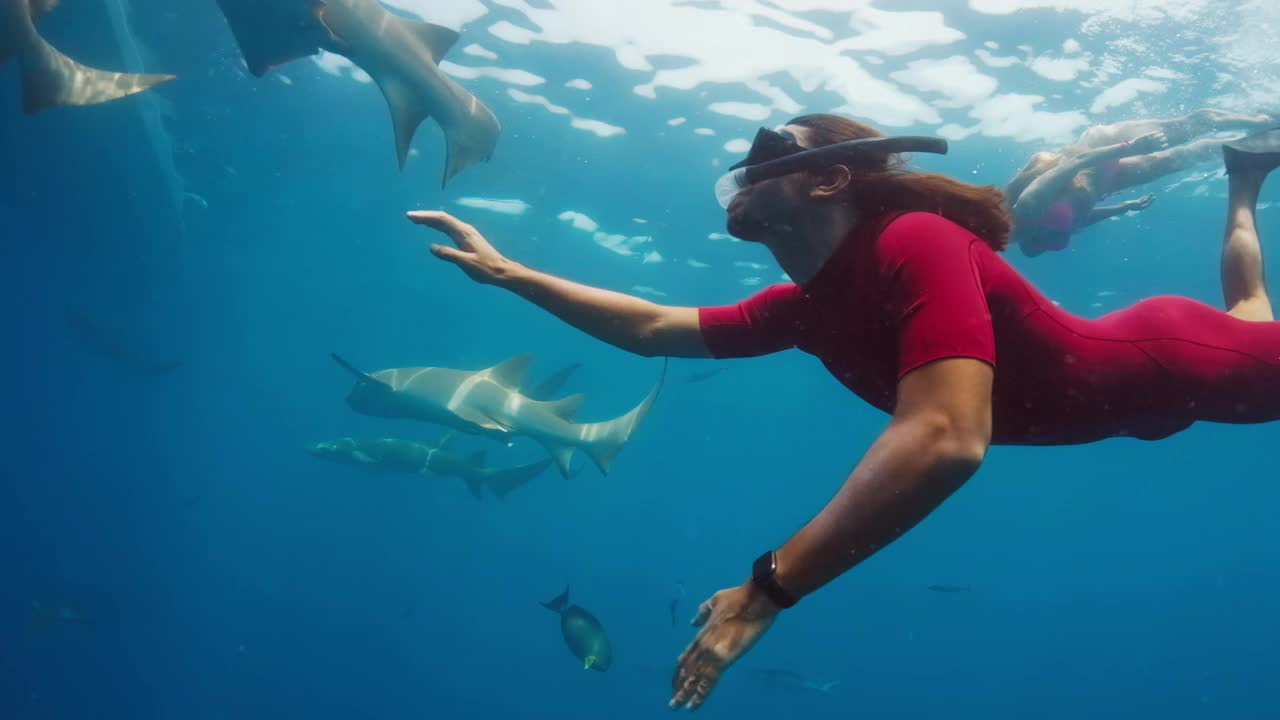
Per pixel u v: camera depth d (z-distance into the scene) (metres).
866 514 1.27
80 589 19.44
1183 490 57.28
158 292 37.19
